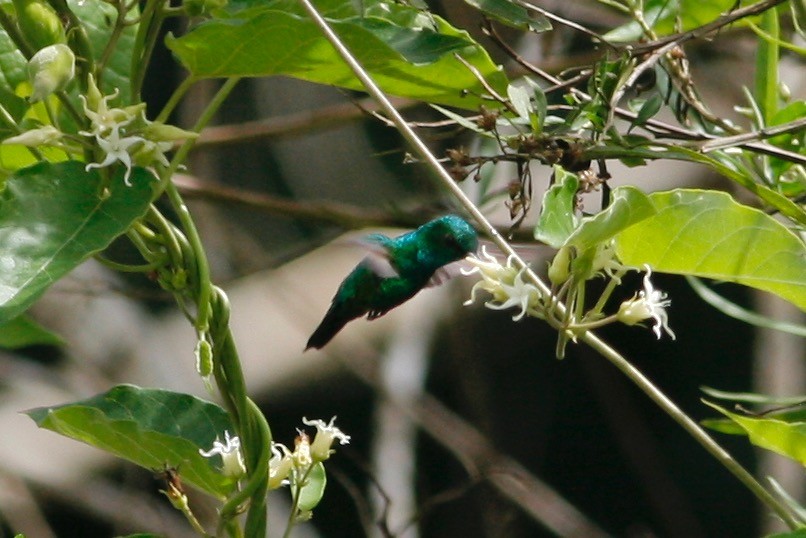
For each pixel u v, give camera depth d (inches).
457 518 577.6
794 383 370.9
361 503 308.8
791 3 222.2
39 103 196.1
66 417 177.6
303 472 180.7
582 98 218.2
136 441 179.6
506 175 329.1
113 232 154.9
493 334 593.0
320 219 347.9
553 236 158.2
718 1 253.8
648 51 208.7
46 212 155.6
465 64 199.6
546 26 200.4
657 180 490.9
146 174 161.8
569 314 175.3
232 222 529.0
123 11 169.5
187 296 173.2
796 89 333.1
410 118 389.7
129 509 525.0
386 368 483.5
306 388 570.3
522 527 542.9
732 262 185.9
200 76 175.5
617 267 177.9
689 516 529.0
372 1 210.7
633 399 624.1
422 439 587.8
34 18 161.8
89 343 540.1
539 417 629.9
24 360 538.0
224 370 176.6
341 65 183.9
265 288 579.8
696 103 233.8
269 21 168.6
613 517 648.4
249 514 177.9
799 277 185.5
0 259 151.0
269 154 530.6
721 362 618.5
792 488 389.7
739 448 619.5
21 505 505.0
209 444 185.2
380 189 495.2
